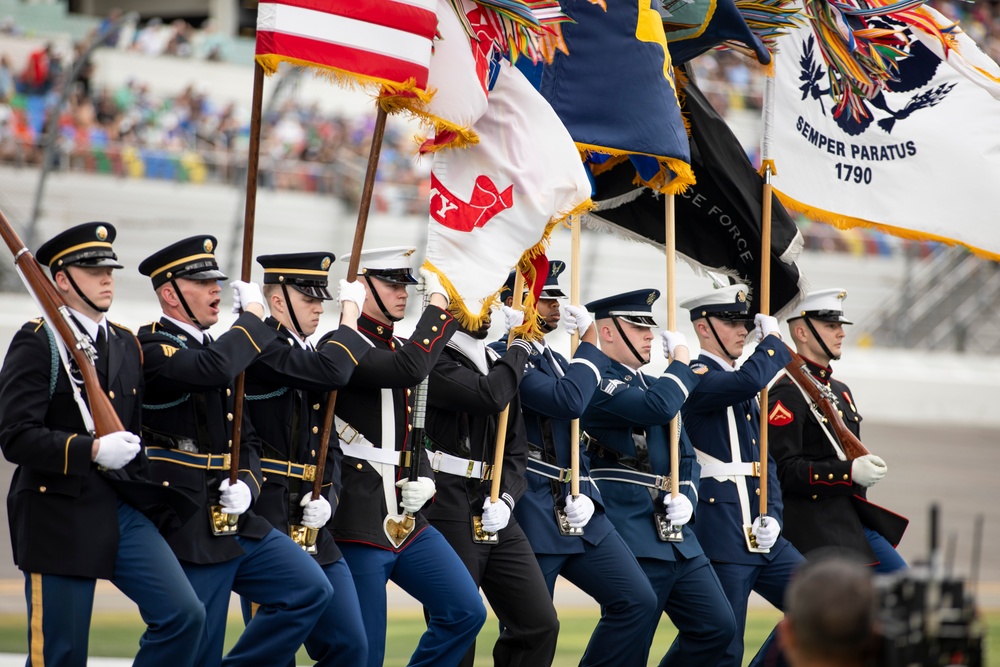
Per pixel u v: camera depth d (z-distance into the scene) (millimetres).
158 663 18188
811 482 25516
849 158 27766
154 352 19000
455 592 20734
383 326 21766
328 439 20156
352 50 19062
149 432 19094
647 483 23766
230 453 19484
